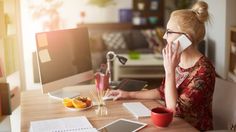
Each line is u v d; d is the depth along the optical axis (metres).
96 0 6.05
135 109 1.55
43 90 1.63
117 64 4.23
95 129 1.28
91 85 2.05
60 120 1.40
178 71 1.62
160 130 1.29
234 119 1.53
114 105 1.65
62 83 1.73
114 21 6.21
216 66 4.50
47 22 4.69
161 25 6.31
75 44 1.80
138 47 5.72
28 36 3.65
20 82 3.09
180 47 1.49
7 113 2.21
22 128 1.33
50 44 1.66
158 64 4.32
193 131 1.29
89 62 1.91
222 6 4.05
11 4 2.85
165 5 6.34
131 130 1.28
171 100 1.49
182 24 1.51
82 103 1.56
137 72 4.52
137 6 6.24
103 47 5.49
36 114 1.50
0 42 2.37
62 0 5.43
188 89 1.51
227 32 3.91
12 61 2.79
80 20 5.97
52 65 1.67
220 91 1.65
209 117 1.58
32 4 4.62
